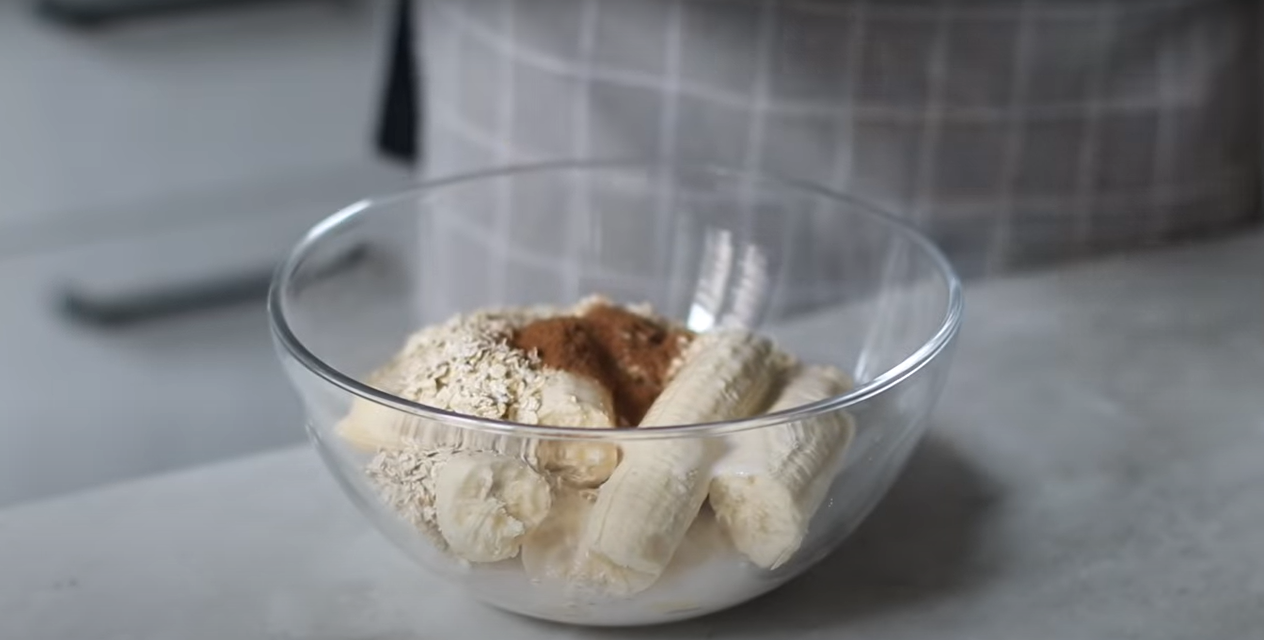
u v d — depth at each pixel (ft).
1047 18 3.60
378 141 4.82
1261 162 3.98
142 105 5.98
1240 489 2.74
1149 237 3.87
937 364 2.34
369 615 2.41
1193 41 3.73
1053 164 3.76
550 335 2.45
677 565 2.22
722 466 2.18
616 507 2.13
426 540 2.24
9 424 6.11
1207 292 3.45
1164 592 2.48
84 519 2.61
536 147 3.90
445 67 4.08
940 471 2.78
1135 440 2.89
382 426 2.20
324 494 2.69
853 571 2.52
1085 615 2.43
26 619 2.38
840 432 2.25
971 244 3.79
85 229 6.05
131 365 6.20
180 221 6.27
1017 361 3.15
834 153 3.70
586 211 2.98
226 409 6.49
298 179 6.50
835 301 2.88
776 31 3.60
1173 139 3.79
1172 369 3.13
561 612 2.30
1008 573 2.52
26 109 5.73
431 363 2.40
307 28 6.26
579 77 3.76
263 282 6.37
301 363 2.27
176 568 2.50
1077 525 2.64
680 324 2.81
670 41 3.67
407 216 2.82
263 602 2.43
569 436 2.13
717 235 2.97
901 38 3.59
